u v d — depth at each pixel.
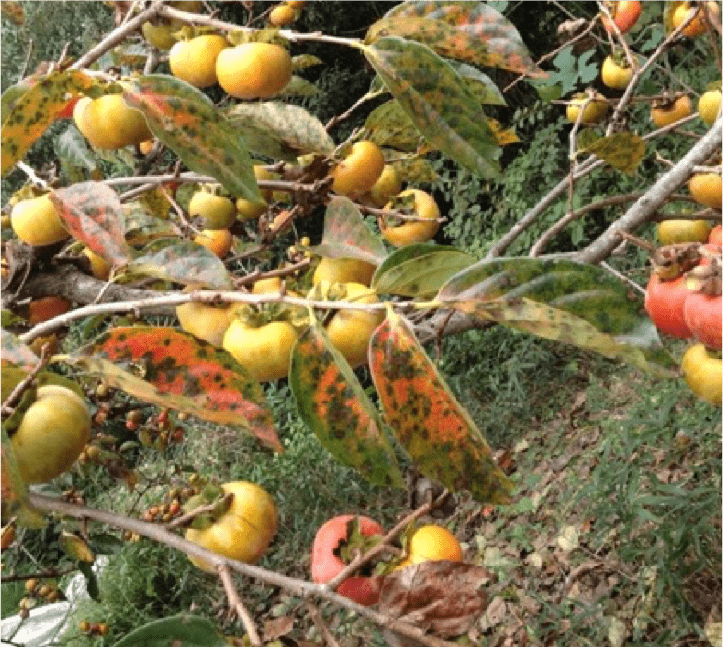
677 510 2.19
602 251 1.08
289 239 4.13
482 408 3.48
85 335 1.00
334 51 4.54
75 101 0.95
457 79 0.82
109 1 1.23
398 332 0.68
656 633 2.18
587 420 3.11
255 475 3.65
